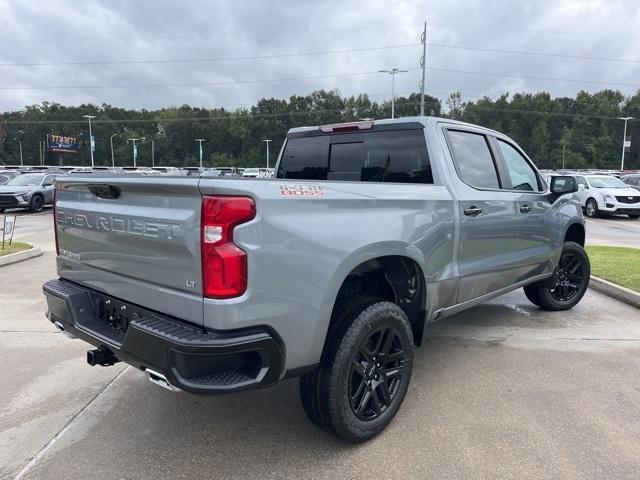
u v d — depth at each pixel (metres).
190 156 121.38
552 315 5.91
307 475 2.82
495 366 4.34
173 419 3.47
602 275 7.47
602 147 104.12
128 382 4.06
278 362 2.59
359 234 2.94
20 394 3.85
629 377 4.11
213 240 2.37
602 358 4.53
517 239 4.65
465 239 3.92
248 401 3.74
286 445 3.13
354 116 107.06
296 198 2.63
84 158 121.56
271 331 2.56
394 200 3.26
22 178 22.23
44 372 4.26
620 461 2.93
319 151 4.75
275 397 3.81
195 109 129.12
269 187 2.53
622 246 11.54
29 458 3.01
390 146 4.20
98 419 3.47
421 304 3.61
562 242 5.49
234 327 2.42
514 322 5.62
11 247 10.51
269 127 117.62
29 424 3.41
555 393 3.81
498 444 3.11
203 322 2.45
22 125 119.38
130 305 2.93
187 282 2.52
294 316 2.62
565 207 5.56
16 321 5.67
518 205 4.60
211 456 3.02
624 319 5.74
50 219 18.31
